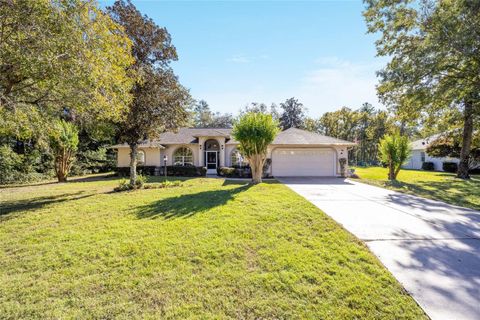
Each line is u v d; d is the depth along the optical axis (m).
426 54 11.38
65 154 15.92
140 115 10.85
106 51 7.61
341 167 17.89
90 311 2.67
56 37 6.08
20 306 2.77
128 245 4.39
